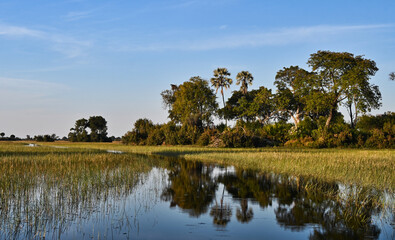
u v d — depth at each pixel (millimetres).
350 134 41281
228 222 8516
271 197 11555
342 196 11422
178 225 8211
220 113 76125
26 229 7797
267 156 24125
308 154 24750
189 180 15516
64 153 30172
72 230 7805
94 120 129125
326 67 51875
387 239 7215
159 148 45594
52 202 10352
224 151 34938
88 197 11188
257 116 69688
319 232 7703
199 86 74812
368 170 15562
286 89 63750
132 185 13820
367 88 49938
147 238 7258
